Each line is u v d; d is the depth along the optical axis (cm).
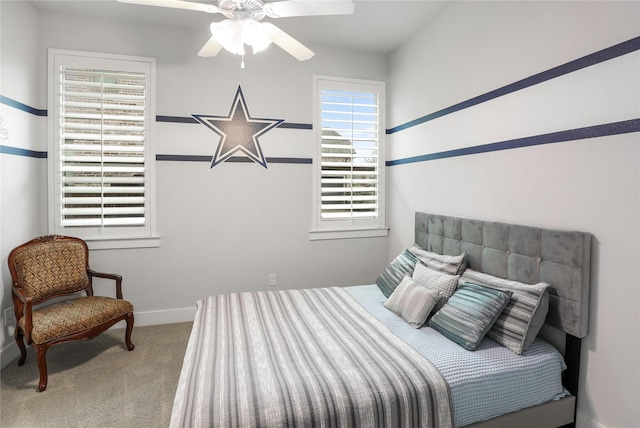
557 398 176
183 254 332
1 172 247
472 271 241
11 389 220
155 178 320
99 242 309
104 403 208
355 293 277
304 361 161
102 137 304
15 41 260
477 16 248
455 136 274
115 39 306
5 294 253
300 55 215
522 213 213
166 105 320
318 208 367
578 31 177
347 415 133
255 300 250
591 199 173
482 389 156
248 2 171
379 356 167
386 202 388
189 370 155
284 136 353
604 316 168
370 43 352
